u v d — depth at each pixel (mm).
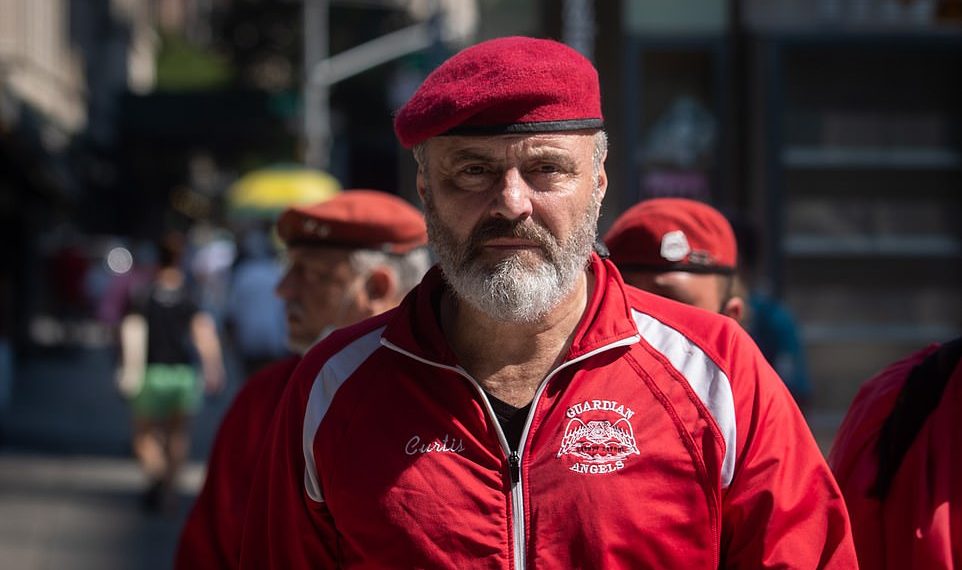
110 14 45000
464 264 2354
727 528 2369
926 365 2809
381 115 35469
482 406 2391
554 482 2330
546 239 2328
